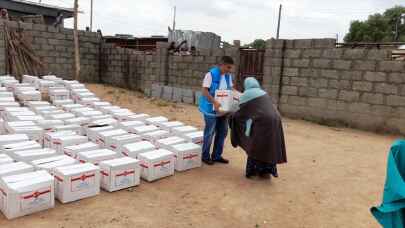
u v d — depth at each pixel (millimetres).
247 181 4973
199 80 13281
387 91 8914
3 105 7414
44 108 7465
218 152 5754
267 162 4766
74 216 3594
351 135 8711
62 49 15578
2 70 13523
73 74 16094
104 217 3621
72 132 5797
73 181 3900
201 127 8781
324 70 9953
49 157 4566
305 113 10469
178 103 12789
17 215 3475
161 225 3557
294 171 5598
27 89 9172
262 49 11398
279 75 10852
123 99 12930
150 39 18688
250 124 4859
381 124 9086
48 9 21281
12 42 13828
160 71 14430
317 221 3883
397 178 1952
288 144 7480
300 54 10383
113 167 4238
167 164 4934
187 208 3996
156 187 4562
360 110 9398
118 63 16359
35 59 14508
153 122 6984
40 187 3613
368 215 4082
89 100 8945
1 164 4176
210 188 4629
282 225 3744
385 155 6879
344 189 4895
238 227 3643
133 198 4156
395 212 2035
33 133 5527
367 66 9172
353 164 6160
